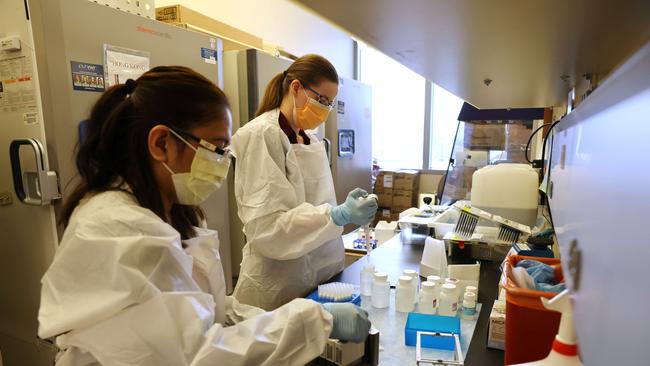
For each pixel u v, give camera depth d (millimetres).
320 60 1340
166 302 629
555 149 692
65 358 683
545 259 897
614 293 210
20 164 1500
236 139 1281
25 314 1646
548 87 1256
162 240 647
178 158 773
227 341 694
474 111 2713
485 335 987
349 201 1219
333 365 858
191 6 3131
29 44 1387
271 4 3959
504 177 1688
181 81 733
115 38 1590
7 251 1626
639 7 443
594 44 651
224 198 2297
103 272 611
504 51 717
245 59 2455
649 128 170
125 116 725
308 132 1555
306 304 812
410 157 4902
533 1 423
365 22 510
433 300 1127
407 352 937
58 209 1462
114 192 709
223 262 2312
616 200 219
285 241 1218
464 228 1575
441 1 421
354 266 1613
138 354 612
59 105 1416
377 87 4930
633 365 174
